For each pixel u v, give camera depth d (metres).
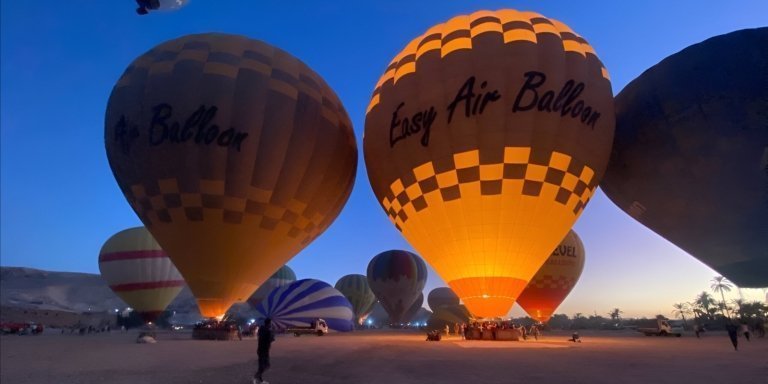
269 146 20.59
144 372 11.65
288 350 18.03
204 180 20.00
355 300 68.50
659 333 35.06
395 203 20.80
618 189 20.98
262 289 57.28
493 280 18.97
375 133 21.03
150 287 39.91
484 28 19.70
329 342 23.70
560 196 18.59
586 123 18.81
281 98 21.08
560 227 19.22
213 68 20.73
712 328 55.97
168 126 20.05
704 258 19.14
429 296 77.56
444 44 20.03
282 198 21.23
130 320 82.12
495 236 18.66
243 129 20.23
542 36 19.39
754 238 17.33
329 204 23.42
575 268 35.56
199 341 24.91
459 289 19.83
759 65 16.73
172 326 74.88
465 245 19.03
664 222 19.59
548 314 35.16
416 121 19.48
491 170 18.31
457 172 18.61
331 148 22.52
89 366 13.08
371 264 54.06
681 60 18.42
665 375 10.68
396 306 52.09
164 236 21.02
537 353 16.23
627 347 19.83
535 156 18.20
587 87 19.05
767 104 16.38
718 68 17.36
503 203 18.39
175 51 21.47
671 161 18.38
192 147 19.91
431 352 16.73
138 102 20.67
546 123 18.27
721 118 17.08
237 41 22.14
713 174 17.48
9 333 48.06
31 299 149.00
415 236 20.67
